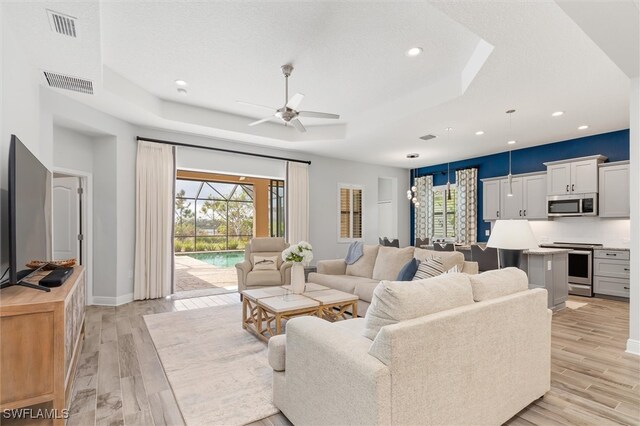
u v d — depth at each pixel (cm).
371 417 135
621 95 383
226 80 409
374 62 359
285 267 489
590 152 566
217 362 283
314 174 712
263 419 202
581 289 547
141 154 505
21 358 178
